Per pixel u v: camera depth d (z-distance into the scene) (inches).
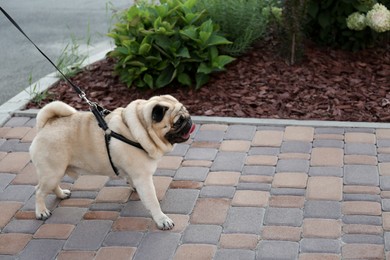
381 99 151.0
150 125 112.1
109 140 113.5
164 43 157.2
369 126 140.1
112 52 160.7
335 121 142.7
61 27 208.4
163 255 110.0
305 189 122.5
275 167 129.0
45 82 165.9
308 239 111.3
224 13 167.9
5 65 183.5
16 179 129.6
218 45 165.6
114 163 114.7
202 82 157.9
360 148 133.1
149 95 158.1
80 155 115.7
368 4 166.6
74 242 113.6
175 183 126.0
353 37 169.8
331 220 114.9
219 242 111.8
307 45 174.2
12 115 152.1
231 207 119.2
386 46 174.9
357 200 119.1
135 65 158.6
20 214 120.4
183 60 157.8
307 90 155.4
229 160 131.8
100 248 112.1
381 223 113.7
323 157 131.0
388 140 135.3
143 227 116.0
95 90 161.8
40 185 116.9
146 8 165.6
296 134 138.9
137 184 114.6
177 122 112.9
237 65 165.8
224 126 143.4
